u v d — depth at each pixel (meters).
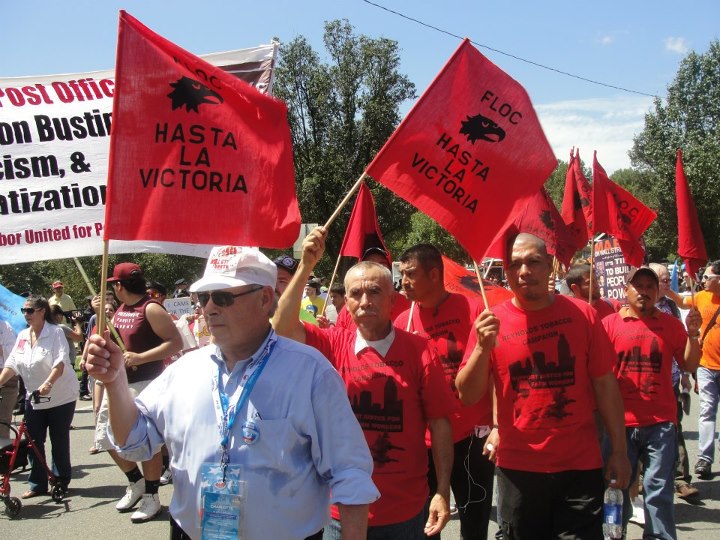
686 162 24.39
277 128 3.08
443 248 47.44
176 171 2.97
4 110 3.83
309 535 2.32
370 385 3.42
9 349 8.93
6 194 3.79
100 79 3.91
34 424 7.25
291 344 2.44
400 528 3.32
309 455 2.36
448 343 4.44
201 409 2.38
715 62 24.80
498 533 5.79
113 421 2.41
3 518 6.61
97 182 3.87
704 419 7.19
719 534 5.55
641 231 7.02
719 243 24.33
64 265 29.50
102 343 2.39
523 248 3.73
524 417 3.72
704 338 7.21
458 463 4.39
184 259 36.81
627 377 5.12
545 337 3.74
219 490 2.27
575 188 7.61
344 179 41.22
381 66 42.47
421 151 3.82
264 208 3.05
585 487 3.64
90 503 7.04
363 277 3.45
